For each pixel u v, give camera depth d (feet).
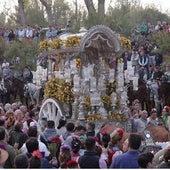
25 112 77.25
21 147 55.31
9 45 153.99
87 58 81.35
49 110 81.92
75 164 45.21
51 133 60.95
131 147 43.78
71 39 80.02
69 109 80.84
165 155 43.11
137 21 183.21
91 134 61.16
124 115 81.61
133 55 125.80
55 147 55.26
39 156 44.98
